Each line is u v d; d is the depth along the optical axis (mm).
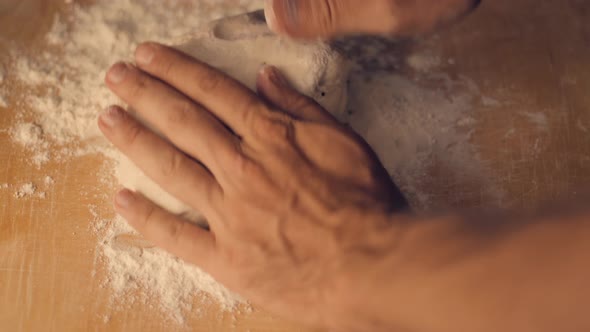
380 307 471
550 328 421
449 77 615
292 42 559
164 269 574
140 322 564
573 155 599
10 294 567
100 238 579
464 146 599
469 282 444
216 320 565
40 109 602
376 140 594
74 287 569
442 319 446
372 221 503
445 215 487
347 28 553
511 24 631
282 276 513
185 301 568
